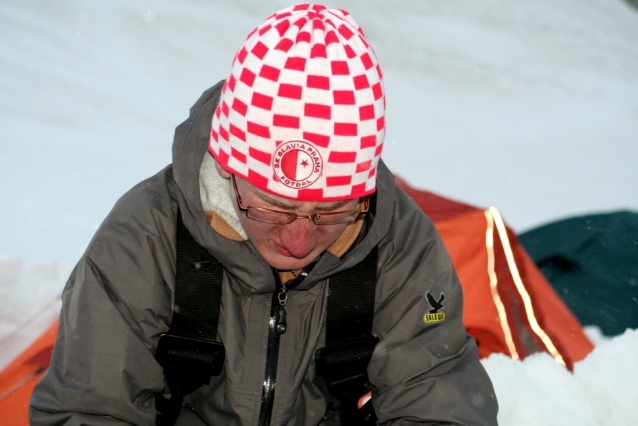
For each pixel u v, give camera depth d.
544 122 11.89
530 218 8.64
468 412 3.01
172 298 3.08
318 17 2.78
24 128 8.87
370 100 2.68
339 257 3.03
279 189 2.70
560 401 4.11
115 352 2.87
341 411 3.32
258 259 2.93
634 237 6.49
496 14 15.95
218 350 3.02
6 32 11.20
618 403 4.14
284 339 3.11
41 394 2.89
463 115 11.60
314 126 2.62
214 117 2.96
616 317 5.75
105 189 7.89
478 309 5.08
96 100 9.91
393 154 9.95
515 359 4.51
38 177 7.84
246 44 2.79
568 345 5.07
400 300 3.17
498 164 10.06
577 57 14.86
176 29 12.34
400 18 14.81
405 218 3.25
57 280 5.80
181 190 2.91
